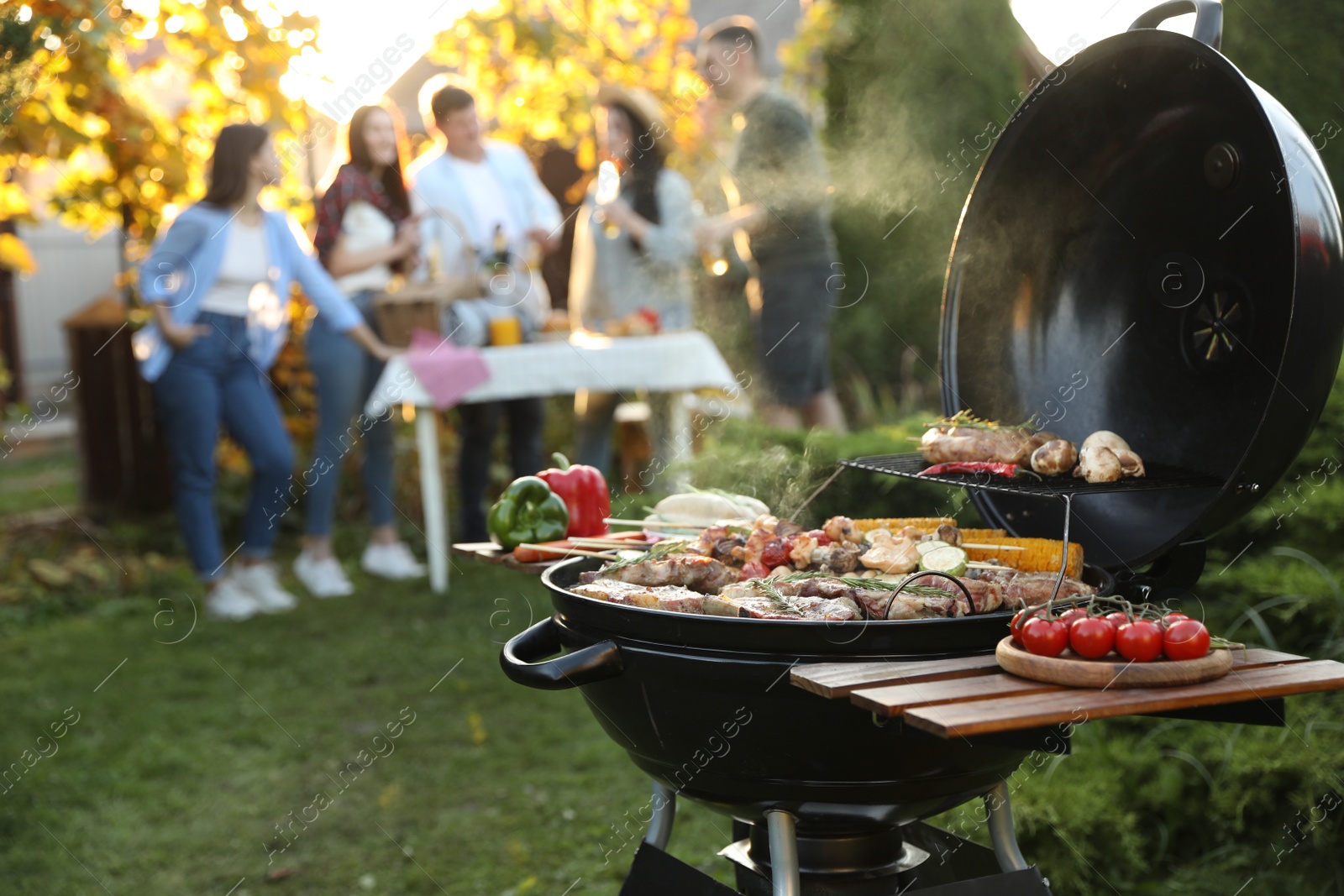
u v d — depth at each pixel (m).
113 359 6.55
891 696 1.26
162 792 3.26
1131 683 1.28
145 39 4.59
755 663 1.42
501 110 7.37
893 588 1.58
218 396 4.62
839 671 1.35
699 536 2.00
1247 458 1.41
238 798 3.22
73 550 5.94
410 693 3.99
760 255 4.87
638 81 7.25
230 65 4.79
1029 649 1.36
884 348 6.02
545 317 5.67
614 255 5.06
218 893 2.71
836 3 5.77
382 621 4.73
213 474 4.75
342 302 4.66
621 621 1.53
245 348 4.59
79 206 5.55
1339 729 2.34
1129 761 2.59
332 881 2.77
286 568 5.73
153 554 5.93
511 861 2.86
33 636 4.79
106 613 5.05
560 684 1.49
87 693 4.04
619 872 2.79
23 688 4.11
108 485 6.63
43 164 4.79
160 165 5.25
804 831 1.67
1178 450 1.69
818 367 4.95
